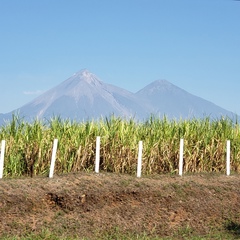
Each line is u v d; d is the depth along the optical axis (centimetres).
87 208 1571
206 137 2144
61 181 1666
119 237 1442
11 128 1881
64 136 1912
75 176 1728
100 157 1956
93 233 1458
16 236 1386
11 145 1847
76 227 1472
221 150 2155
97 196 1603
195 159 2089
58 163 1867
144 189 1683
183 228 1545
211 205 1686
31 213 1503
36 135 1853
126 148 1939
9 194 1517
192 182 1819
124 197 1638
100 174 1789
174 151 2064
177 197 1684
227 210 1678
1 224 1428
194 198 1703
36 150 1836
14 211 1484
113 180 1727
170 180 1833
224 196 1756
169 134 2088
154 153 2002
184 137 2103
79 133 1941
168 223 1566
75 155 1902
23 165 1852
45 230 1429
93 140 1953
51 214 1522
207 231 1540
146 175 1930
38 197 1545
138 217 1569
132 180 1759
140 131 2080
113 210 1584
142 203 1636
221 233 1521
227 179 1930
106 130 1984
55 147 1750
